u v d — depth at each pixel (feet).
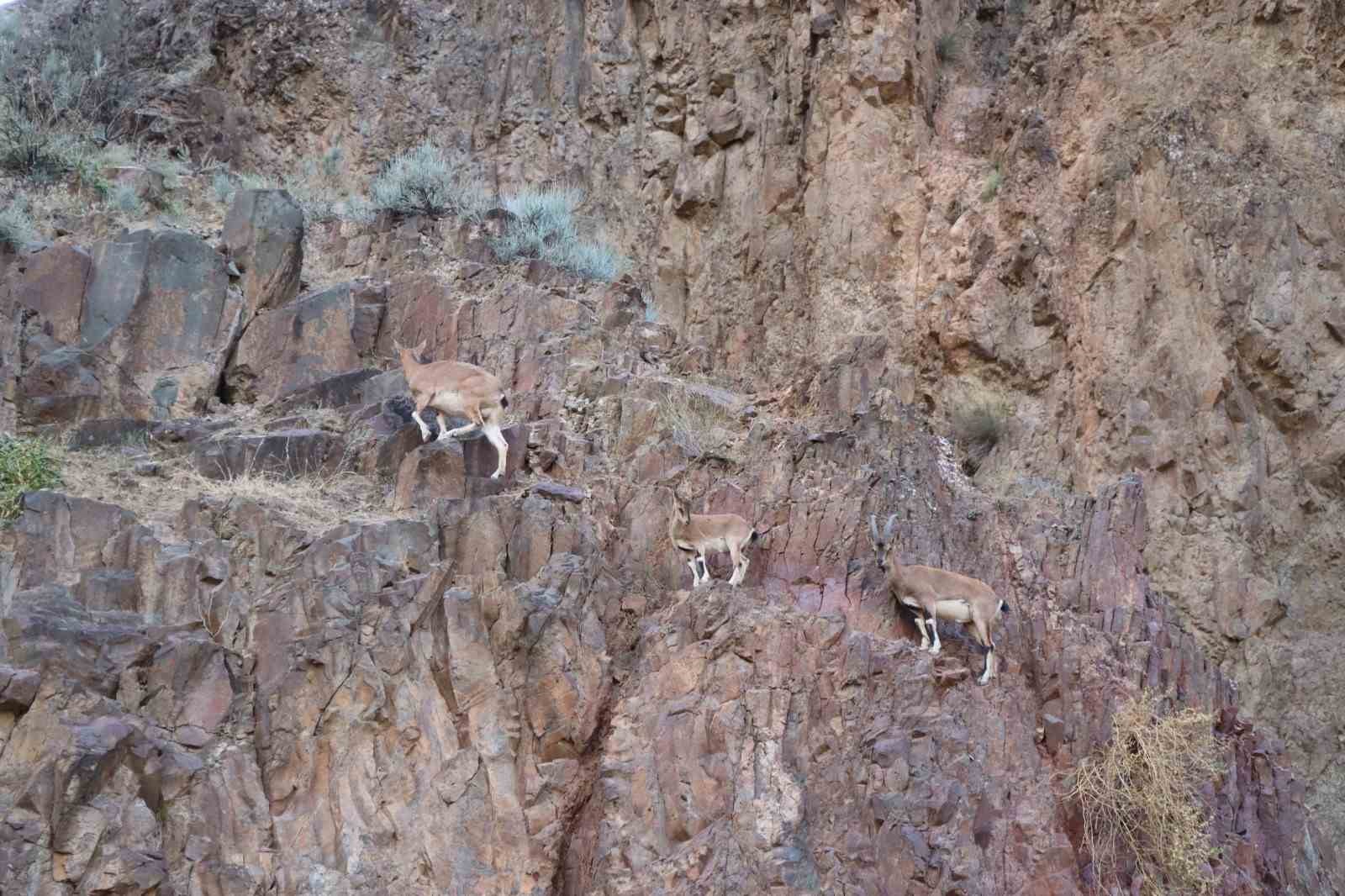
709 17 67.26
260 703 38.14
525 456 46.50
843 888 37.35
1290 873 44.78
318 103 69.56
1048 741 43.47
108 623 37.06
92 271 49.03
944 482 49.73
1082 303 56.95
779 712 39.24
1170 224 55.77
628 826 37.93
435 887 37.35
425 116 69.21
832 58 62.69
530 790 38.83
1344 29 59.98
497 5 71.72
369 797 37.88
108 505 39.55
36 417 45.60
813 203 61.87
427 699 39.32
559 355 51.21
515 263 57.47
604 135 68.18
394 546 41.45
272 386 50.49
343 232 59.52
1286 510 53.47
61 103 64.69
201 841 35.63
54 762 33.91
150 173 59.62
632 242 65.36
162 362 48.83
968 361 57.47
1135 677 44.93
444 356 52.21
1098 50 61.57
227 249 52.08
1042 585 46.65
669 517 45.06
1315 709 51.11
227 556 40.14
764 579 44.91
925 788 39.29
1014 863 40.40
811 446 48.01
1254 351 53.93
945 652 44.37
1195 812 42.19
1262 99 58.75
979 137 62.69
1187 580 51.52
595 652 40.93
